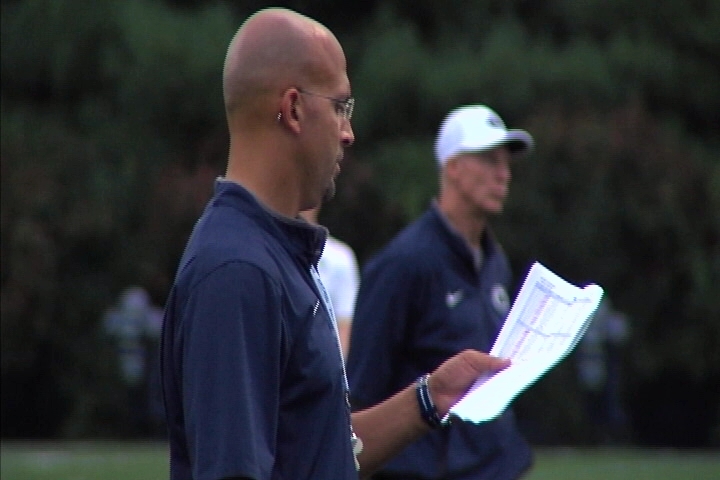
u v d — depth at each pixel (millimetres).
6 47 72562
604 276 69188
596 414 63062
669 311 71062
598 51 76250
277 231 10383
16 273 63938
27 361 64625
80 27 72062
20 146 67250
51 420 67375
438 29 79750
